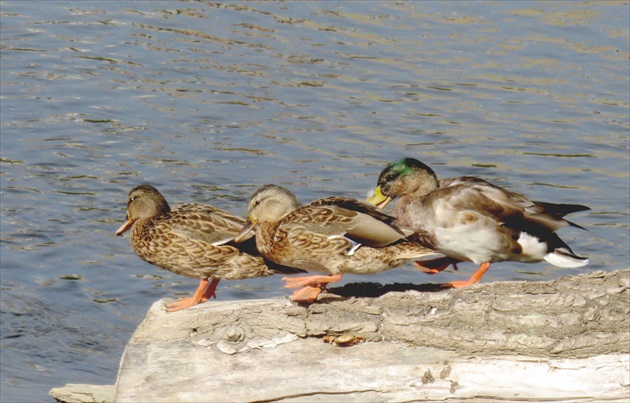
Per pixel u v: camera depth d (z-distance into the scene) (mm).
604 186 16047
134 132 17344
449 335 8250
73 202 15117
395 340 8352
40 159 16328
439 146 17188
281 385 8141
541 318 8242
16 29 21609
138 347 8398
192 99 18609
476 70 20219
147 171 16000
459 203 9883
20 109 18062
